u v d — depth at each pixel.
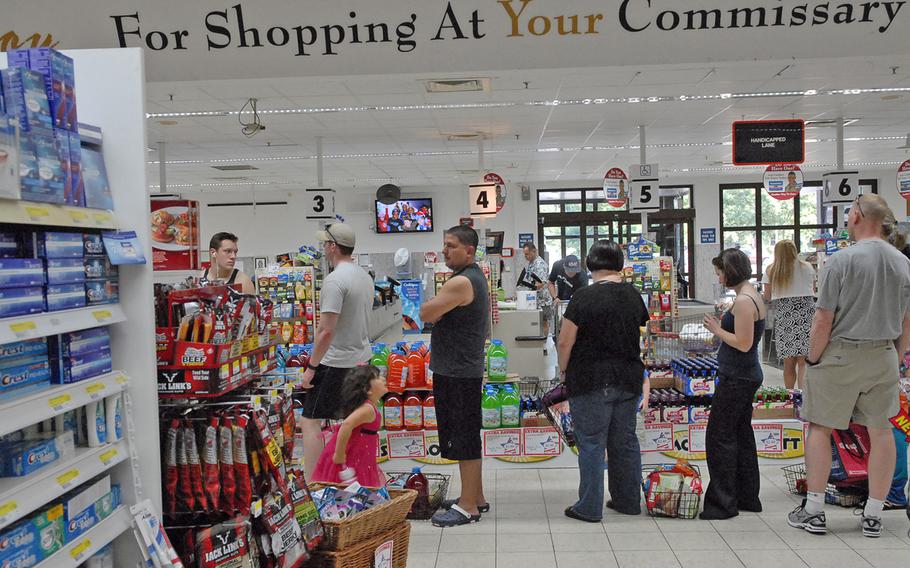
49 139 1.60
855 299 3.38
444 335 3.83
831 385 3.47
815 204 18.52
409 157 13.82
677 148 13.51
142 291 1.90
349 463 3.45
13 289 1.49
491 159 14.45
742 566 3.22
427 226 18.92
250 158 13.22
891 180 18.12
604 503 4.15
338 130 10.62
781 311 5.71
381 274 19.19
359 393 3.47
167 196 10.70
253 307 2.39
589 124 10.77
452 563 3.34
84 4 3.53
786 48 3.66
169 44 3.62
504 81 7.81
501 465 4.84
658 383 5.19
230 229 19.36
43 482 1.53
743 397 3.81
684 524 3.77
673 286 7.30
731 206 18.67
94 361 1.78
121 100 1.90
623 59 3.70
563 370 3.91
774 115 10.38
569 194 19.02
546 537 3.64
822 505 3.58
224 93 8.00
